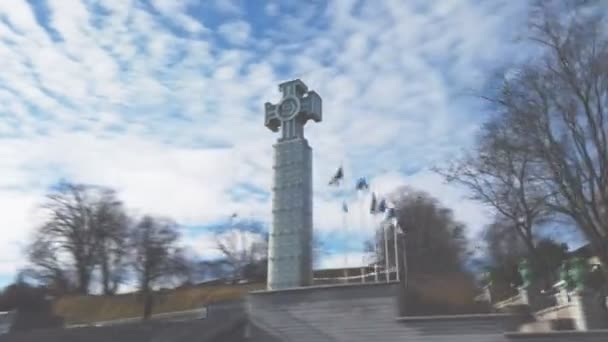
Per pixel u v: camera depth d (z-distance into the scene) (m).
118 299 59.62
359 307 24.83
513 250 43.47
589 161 29.56
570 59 30.36
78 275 62.31
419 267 46.31
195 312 46.91
